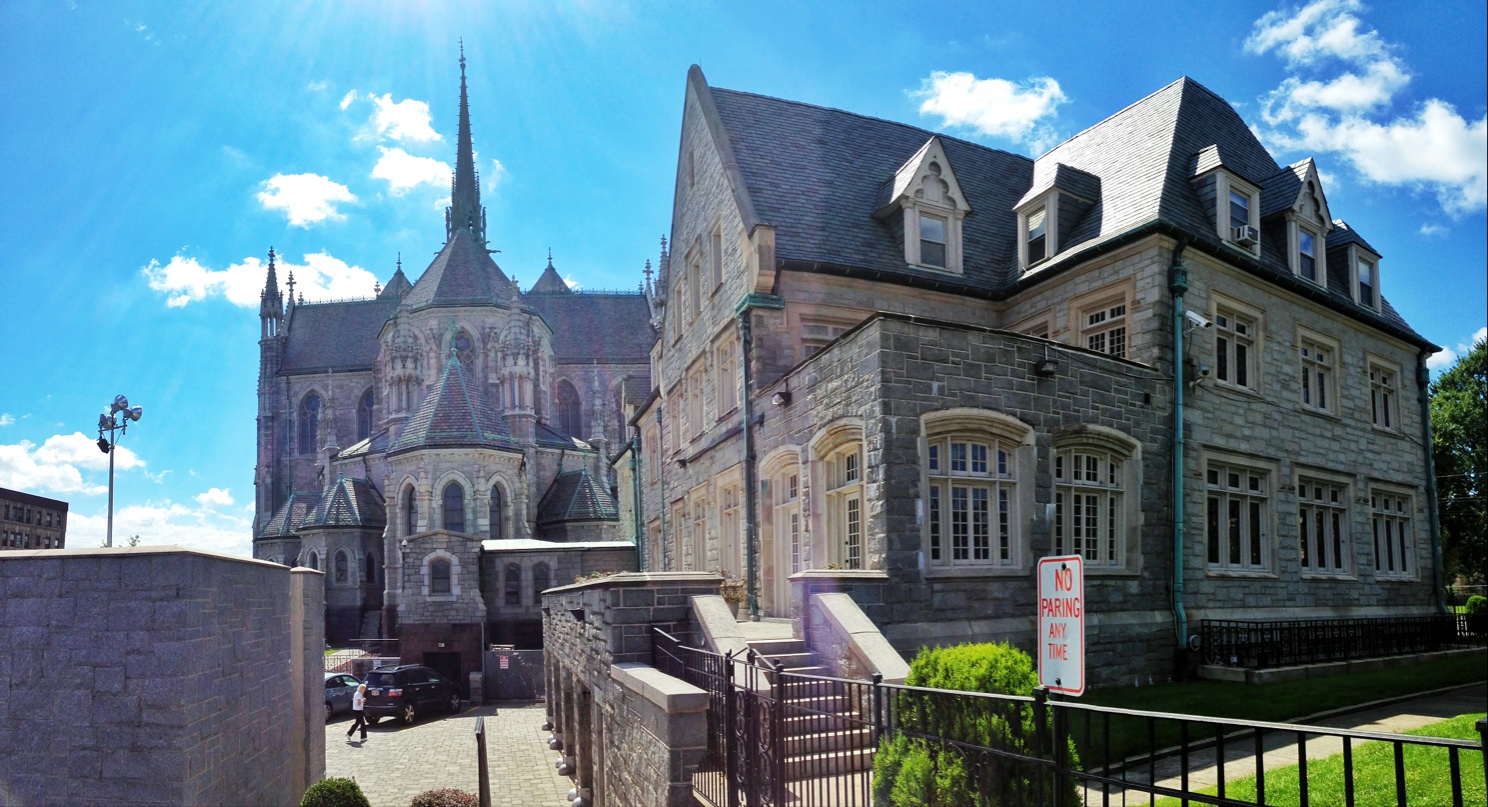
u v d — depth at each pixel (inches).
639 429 1529.3
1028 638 647.8
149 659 446.0
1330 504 960.3
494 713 1473.9
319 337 3737.7
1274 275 867.4
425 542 1963.6
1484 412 1763.0
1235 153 954.1
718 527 972.6
